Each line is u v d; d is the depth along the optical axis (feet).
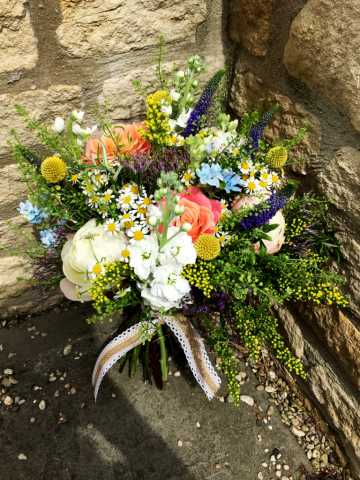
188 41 3.80
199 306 3.24
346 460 3.91
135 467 3.84
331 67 2.85
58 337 4.95
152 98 3.06
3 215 4.14
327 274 3.43
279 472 3.91
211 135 2.87
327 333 3.74
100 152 2.99
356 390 3.60
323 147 3.22
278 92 3.53
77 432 4.07
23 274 4.70
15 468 3.81
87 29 3.29
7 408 4.25
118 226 2.75
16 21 3.03
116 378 4.51
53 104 3.59
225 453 3.99
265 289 2.87
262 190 3.01
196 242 2.60
